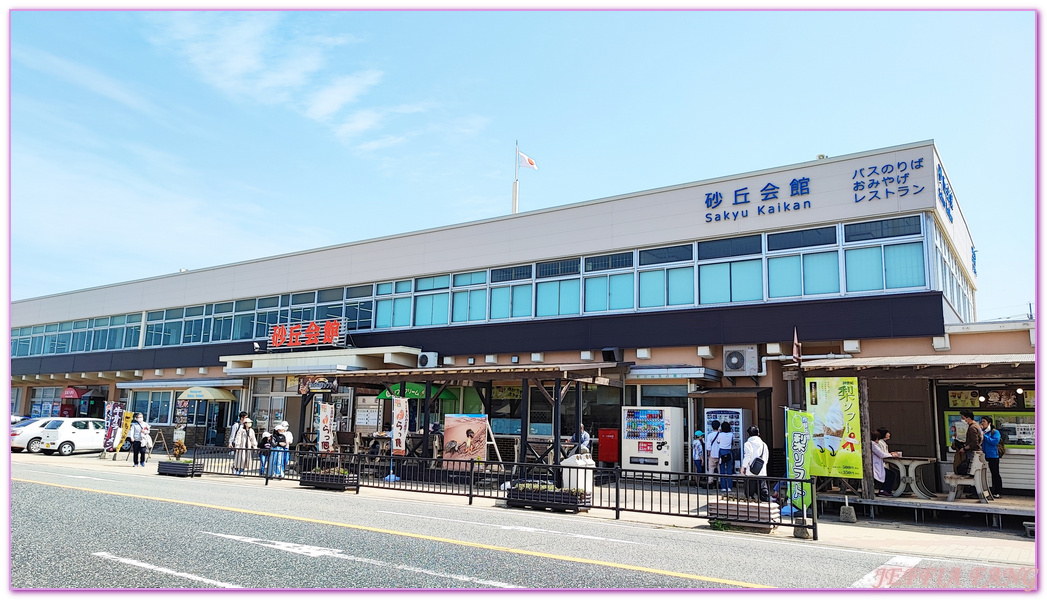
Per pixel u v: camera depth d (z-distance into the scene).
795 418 12.92
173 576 6.45
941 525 12.33
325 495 14.23
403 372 18.30
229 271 30.52
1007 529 11.98
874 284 16.78
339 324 25.41
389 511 11.63
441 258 24.30
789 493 11.05
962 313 20.47
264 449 17.78
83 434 25.89
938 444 15.80
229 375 27.33
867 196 17.06
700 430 18.88
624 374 17.70
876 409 16.59
